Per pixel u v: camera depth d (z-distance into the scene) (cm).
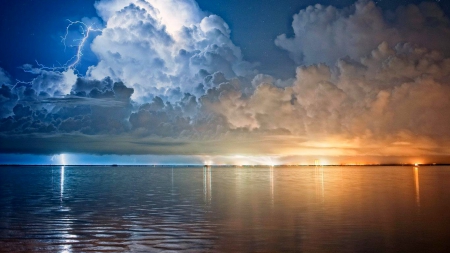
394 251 1256
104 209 2256
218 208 2247
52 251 1308
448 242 1359
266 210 2139
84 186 4353
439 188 3597
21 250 1321
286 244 1358
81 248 1340
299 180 5303
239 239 1438
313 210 2117
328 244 1349
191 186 4203
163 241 1423
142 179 6066
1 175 7906
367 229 1583
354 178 5803
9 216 2016
